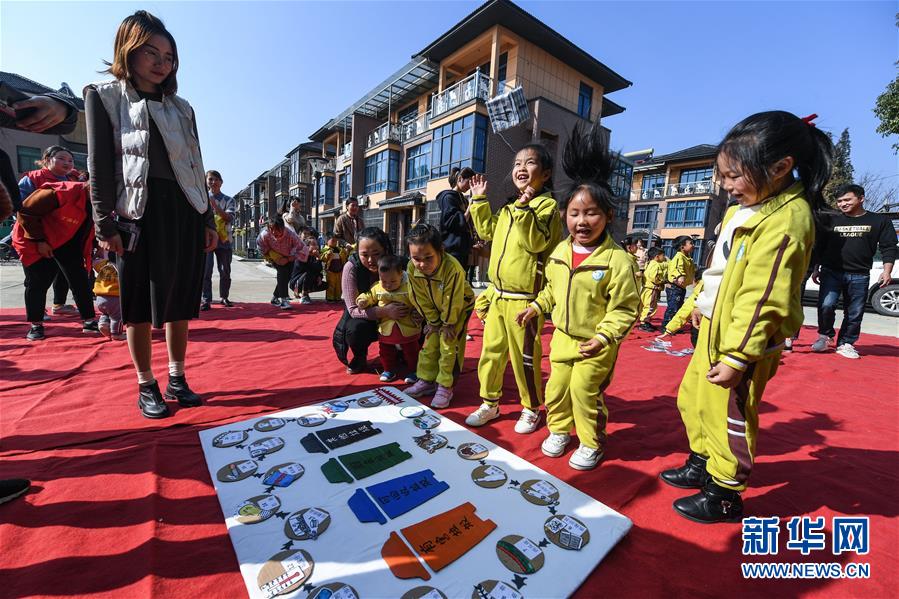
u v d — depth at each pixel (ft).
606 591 4.09
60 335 13.10
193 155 7.77
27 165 46.32
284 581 3.99
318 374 10.43
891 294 28.86
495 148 48.08
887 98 33.58
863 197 14.40
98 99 6.59
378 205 66.59
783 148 4.37
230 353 12.23
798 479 6.31
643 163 102.32
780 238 4.29
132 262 7.06
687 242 18.10
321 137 90.33
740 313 4.44
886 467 6.77
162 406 7.61
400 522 4.87
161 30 6.81
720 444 5.02
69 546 4.36
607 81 55.98
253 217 148.87
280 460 6.11
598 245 6.32
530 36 46.52
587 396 6.23
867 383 11.50
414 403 8.39
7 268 32.96
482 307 8.09
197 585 3.95
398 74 57.41
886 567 4.51
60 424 7.20
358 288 10.53
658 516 5.29
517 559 4.36
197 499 5.25
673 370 12.39
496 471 5.99
